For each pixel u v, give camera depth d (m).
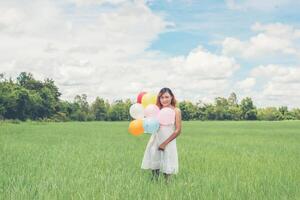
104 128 47.44
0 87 95.19
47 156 13.96
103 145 20.12
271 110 123.62
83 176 9.34
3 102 94.00
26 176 9.16
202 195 7.30
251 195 7.48
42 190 7.41
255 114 123.19
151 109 9.15
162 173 9.22
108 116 119.75
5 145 18.88
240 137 30.41
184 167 11.50
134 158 13.69
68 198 7.02
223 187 8.09
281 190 8.02
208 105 124.31
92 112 120.19
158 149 9.07
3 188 7.81
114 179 8.80
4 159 12.80
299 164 12.47
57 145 19.47
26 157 13.45
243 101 124.31
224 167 11.51
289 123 76.19
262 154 15.91
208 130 45.06
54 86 114.94
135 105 9.45
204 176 9.74
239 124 70.75
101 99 121.25
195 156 14.66
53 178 8.90
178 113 9.07
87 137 27.78
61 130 39.69
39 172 10.00
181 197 7.09
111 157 13.93
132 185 7.97
